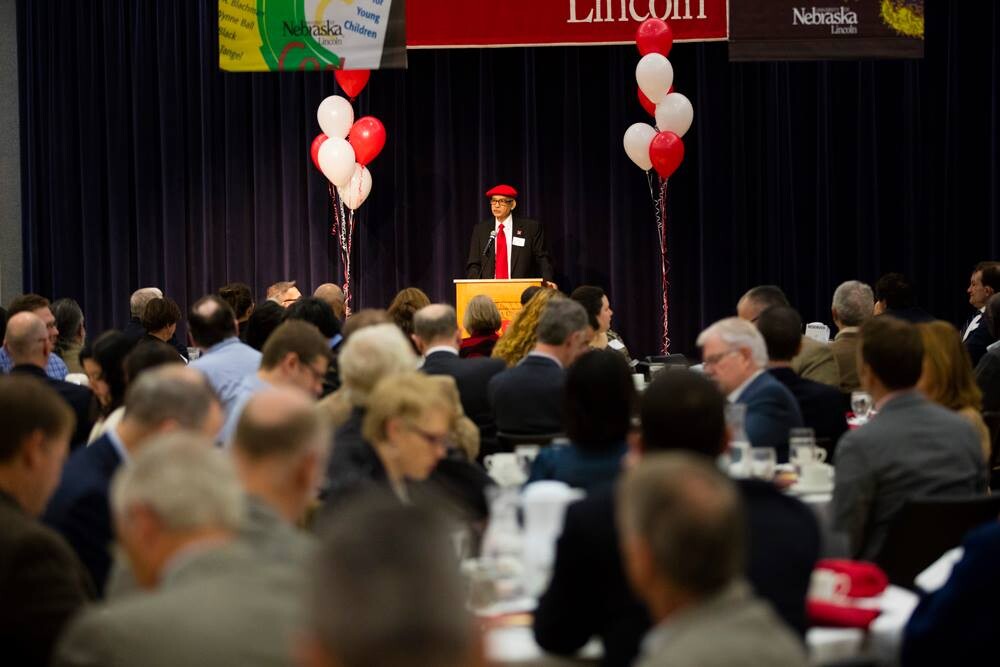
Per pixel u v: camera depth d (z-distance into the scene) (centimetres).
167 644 234
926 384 572
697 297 1489
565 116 1466
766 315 671
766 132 1460
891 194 1466
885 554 466
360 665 144
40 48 1476
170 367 428
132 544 270
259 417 328
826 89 1448
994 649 324
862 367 509
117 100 1480
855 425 759
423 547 152
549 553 390
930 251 1459
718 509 219
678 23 1280
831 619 354
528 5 1273
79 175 1496
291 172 1477
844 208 1473
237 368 662
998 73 1420
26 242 1509
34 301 905
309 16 1209
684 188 1477
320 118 1377
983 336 1020
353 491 421
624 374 435
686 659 207
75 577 334
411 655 142
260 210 1482
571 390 436
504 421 674
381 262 1503
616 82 1455
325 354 568
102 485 428
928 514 453
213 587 245
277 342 563
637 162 1379
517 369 682
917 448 491
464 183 1494
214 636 236
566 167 1473
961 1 1430
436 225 1496
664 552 218
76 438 689
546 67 1473
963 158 1450
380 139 1388
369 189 1418
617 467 431
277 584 252
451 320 759
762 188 1468
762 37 1193
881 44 1192
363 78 1350
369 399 439
